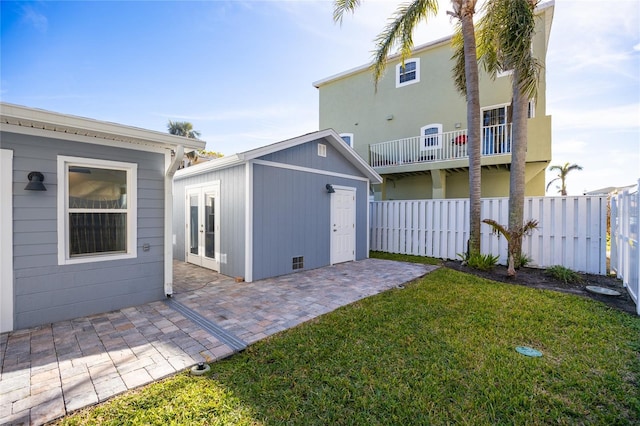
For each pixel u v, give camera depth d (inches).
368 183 371.6
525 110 253.3
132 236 179.3
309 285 230.1
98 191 168.9
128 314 165.8
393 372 106.2
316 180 299.6
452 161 422.3
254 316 162.9
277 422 82.2
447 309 170.2
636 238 172.4
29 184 143.5
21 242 144.6
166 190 192.4
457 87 335.3
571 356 116.5
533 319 153.9
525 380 100.6
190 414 85.0
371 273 273.3
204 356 118.5
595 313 161.2
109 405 88.7
